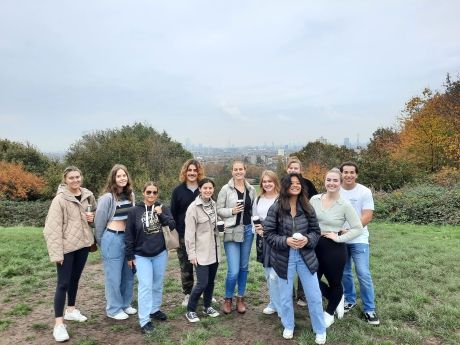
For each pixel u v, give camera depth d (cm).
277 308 481
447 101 2681
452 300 548
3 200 2373
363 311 507
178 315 520
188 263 547
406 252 873
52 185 2598
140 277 471
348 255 504
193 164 533
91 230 504
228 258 513
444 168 2142
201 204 497
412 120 2772
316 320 429
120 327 480
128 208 503
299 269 436
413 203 1560
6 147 3225
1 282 677
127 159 2670
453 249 897
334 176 448
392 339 442
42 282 686
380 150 2738
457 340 435
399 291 588
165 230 493
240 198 518
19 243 1026
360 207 490
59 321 452
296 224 438
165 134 3744
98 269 796
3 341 450
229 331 461
